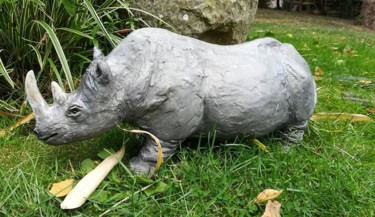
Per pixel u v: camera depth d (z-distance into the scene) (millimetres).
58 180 1746
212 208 1642
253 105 1760
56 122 1605
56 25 2318
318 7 10906
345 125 2385
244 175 1786
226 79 1745
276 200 1671
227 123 1773
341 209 1648
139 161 1770
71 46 2391
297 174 1788
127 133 2008
